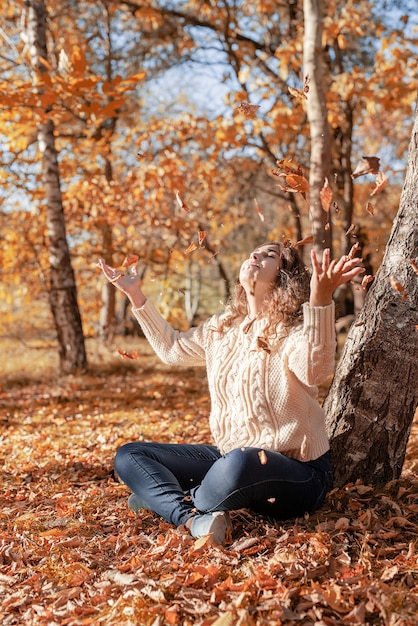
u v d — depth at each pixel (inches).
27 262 476.7
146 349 509.7
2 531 119.3
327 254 93.0
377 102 357.1
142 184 425.4
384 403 121.3
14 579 96.7
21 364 461.7
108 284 553.0
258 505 109.7
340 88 357.4
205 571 91.7
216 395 112.5
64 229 378.3
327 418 127.2
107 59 483.5
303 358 98.0
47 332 628.7
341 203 416.5
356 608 79.5
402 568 92.6
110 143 488.7
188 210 103.2
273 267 109.4
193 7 449.1
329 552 95.8
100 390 325.1
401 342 119.3
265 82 386.3
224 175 473.4
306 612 81.3
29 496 143.9
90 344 525.3
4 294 561.3
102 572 98.3
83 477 160.6
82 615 85.6
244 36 448.8
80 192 460.1
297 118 366.0
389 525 107.0
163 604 85.0
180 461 119.4
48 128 373.4
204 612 82.1
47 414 269.7
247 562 95.7
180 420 240.2
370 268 298.4
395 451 123.4
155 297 764.6
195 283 847.1
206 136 407.5
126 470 115.3
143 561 97.9
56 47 426.0
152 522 118.0
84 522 121.6
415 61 349.1
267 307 109.3
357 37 435.8
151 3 432.8
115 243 484.1
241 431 108.5
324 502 118.4
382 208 617.9
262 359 106.0
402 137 578.6
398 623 76.9
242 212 542.0
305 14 286.2
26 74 390.9
